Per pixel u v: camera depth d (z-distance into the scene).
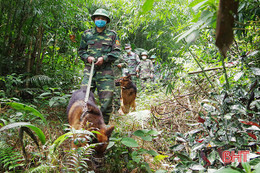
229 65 2.63
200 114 2.30
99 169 2.52
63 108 4.88
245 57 2.33
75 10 6.22
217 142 1.99
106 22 4.04
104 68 3.94
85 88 3.81
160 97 5.73
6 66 4.76
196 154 2.17
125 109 5.22
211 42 3.03
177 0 2.93
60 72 6.02
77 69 7.05
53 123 4.04
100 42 3.99
